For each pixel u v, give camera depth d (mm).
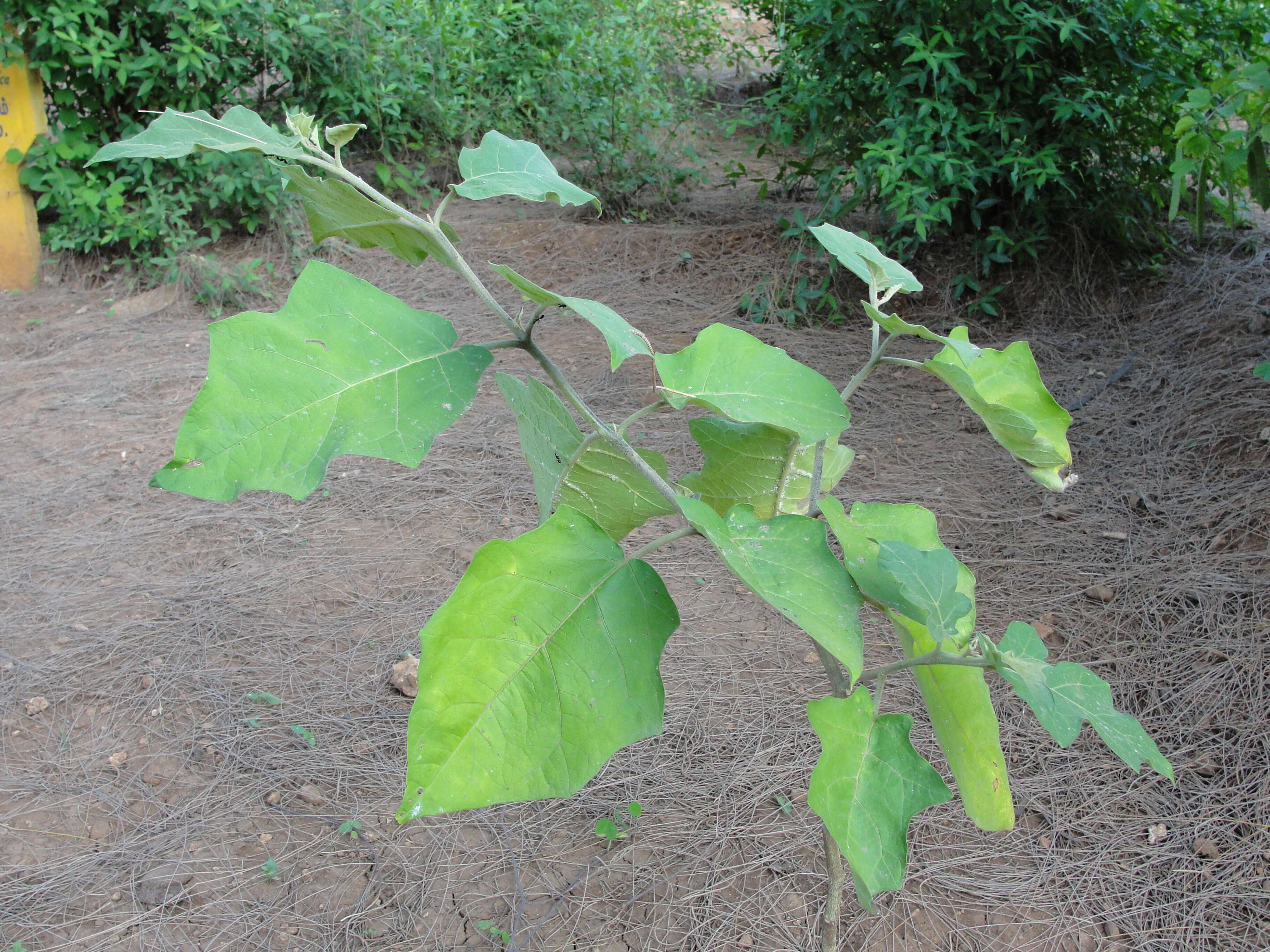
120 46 5883
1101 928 2129
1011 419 1000
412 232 968
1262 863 2203
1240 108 3227
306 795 2521
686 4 8695
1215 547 3184
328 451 860
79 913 2207
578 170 6980
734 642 3088
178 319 5770
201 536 3672
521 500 3877
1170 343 4574
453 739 818
